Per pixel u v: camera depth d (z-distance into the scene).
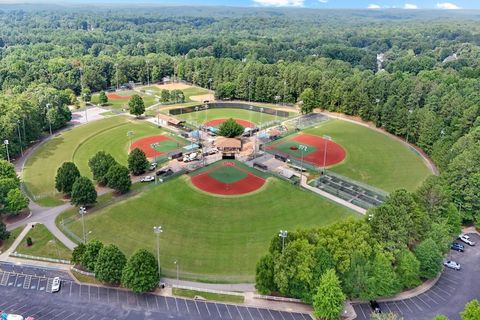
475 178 122.50
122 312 87.50
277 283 89.06
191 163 162.12
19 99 183.38
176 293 93.69
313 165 163.75
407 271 93.81
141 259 91.56
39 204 131.12
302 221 123.75
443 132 174.00
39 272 100.25
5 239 110.31
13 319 82.81
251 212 128.00
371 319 86.88
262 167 158.50
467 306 79.38
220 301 91.56
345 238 93.88
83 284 96.38
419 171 162.00
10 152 161.88
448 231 109.00
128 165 151.50
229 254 108.00
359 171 160.12
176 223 121.31
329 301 83.69
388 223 97.69
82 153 171.62
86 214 124.69
